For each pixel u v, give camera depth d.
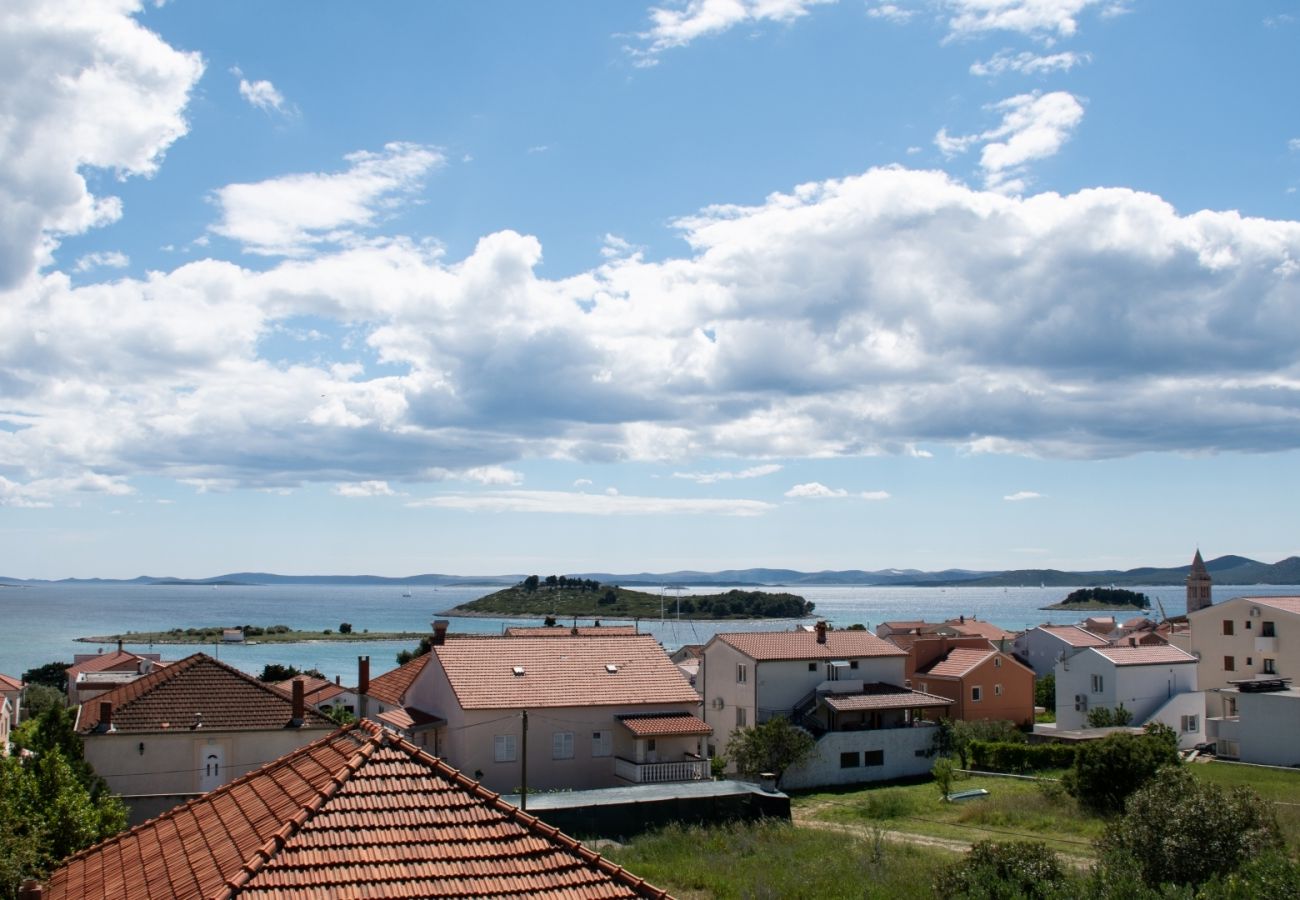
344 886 12.76
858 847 37.28
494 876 13.45
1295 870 24.44
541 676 54.00
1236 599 81.62
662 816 41.84
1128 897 24.56
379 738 15.97
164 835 16.70
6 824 23.89
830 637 71.00
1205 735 71.69
